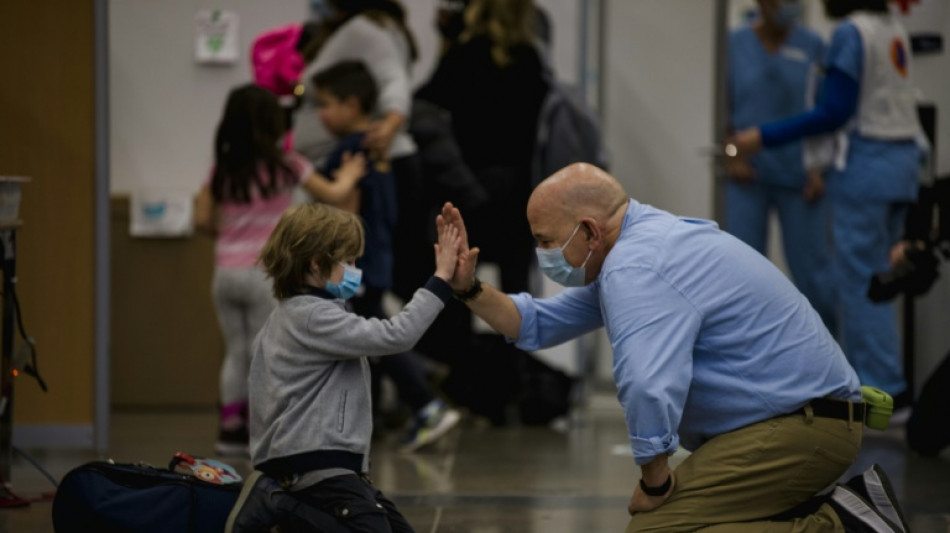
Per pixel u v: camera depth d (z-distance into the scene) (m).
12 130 10.15
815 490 6.28
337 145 11.05
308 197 11.51
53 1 10.09
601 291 6.14
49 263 10.23
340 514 6.16
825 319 12.82
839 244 12.00
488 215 12.68
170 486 6.75
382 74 11.66
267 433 6.37
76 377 10.31
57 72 10.13
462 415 13.07
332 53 11.77
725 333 6.12
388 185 11.08
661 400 5.82
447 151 12.36
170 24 13.27
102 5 10.11
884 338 11.90
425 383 11.02
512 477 9.70
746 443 6.14
